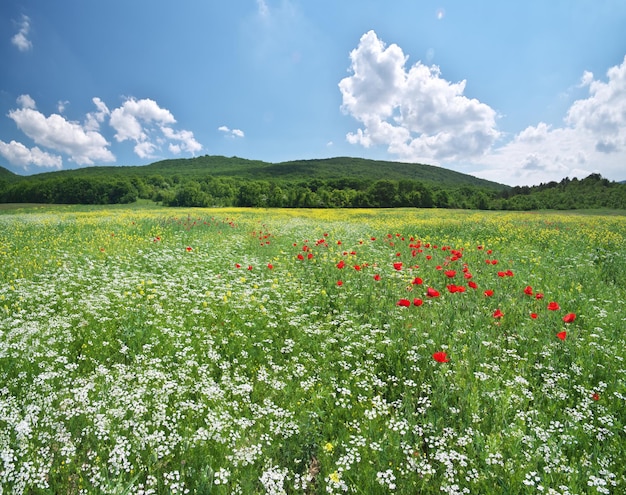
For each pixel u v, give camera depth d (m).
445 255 10.91
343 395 3.85
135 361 4.30
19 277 8.00
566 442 3.02
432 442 3.05
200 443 3.05
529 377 4.17
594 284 7.66
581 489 2.59
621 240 13.41
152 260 9.85
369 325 5.28
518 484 2.62
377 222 22.84
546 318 5.57
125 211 36.50
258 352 4.84
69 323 5.13
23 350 4.24
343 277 8.51
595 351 4.56
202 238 14.84
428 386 3.88
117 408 3.33
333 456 3.06
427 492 2.71
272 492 2.58
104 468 2.69
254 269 9.41
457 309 6.09
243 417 3.35
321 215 33.91
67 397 3.55
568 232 15.66
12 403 3.29
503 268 9.21
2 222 20.41
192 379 3.94
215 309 6.22
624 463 2.89
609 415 3.34
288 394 3.90
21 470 2.55
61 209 43.16
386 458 2.94
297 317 5.77
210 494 2.63
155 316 5.70
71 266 9.12
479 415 3.43
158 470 2.87
